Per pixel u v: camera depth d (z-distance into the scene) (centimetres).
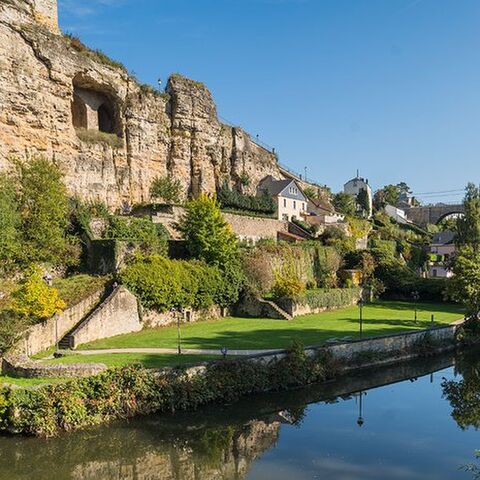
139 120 5956
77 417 2228
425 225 12056
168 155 6488
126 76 5903
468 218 7094
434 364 3881
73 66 5128
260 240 6181
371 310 5509
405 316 5066
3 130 4494
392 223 10762
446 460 2086
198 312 4381
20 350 2708
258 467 1998
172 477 1917
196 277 4325
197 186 6738
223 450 2158
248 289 4775
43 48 4803
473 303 4541
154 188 5878
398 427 2467
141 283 3847
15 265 3688
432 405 2830
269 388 2855
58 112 4969
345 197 10481
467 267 4691
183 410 2502
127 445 2166
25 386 2255
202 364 2669
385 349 3706
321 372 3116
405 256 8281
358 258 6819
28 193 3941
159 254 4472
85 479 1888
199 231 4622
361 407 2780
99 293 3675
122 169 5741
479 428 2458
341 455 2123
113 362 2695
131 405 2375
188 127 6631
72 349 3083
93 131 5534
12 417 2136
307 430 2412
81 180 5222
